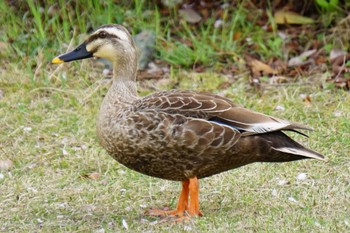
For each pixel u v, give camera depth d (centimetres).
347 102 1434
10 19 1698
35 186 1189
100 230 1025
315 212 1055
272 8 1734
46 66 1597
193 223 1019
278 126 1002
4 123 1403
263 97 1479
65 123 1399
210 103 1030
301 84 1512
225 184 1167
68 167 1254
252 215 1051
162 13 1747
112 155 1064
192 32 1714
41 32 1641
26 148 1316
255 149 1020
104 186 1184
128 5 1748
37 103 1480
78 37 1639
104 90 1528
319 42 1639
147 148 1025
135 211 1096
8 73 1573
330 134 1316
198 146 1016
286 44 1647
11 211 1106
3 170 1251
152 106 1032
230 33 1658
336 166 1215
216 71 1596
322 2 1659
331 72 1547
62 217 1081
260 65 1570
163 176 1061
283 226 1005
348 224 1002
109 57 1116
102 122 1060
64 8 1669
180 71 1597
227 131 1012
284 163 1230
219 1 1759
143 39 1642
